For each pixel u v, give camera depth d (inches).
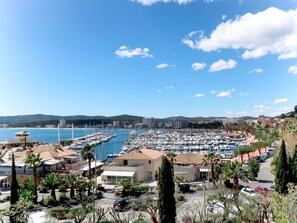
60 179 2315.5
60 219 1835.6
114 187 2719.0
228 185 2630.4
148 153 3319.4
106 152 6766.7
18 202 1665.8
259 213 1444.4
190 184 2817.4
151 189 2500.0
